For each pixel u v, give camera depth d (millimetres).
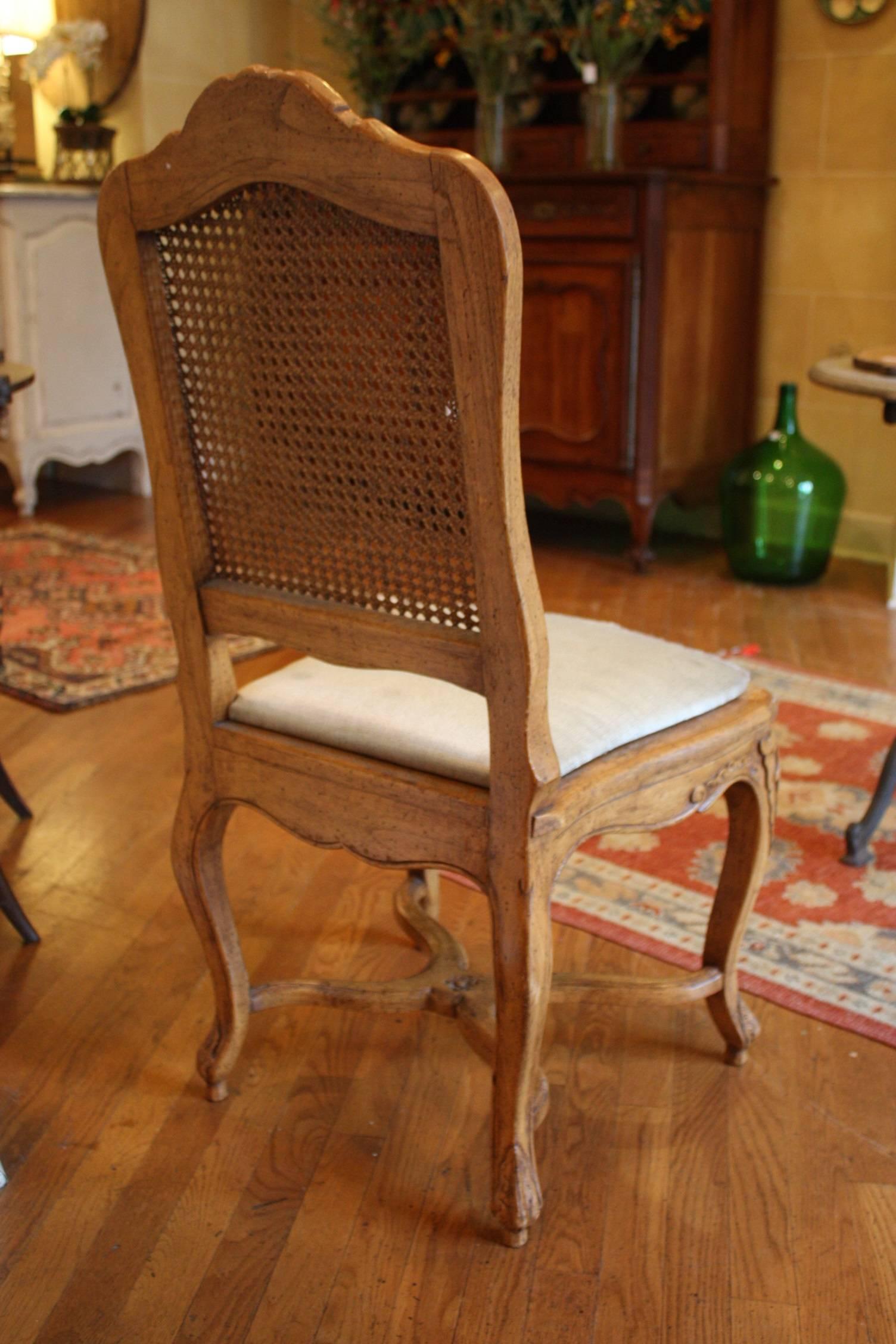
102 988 1949
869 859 2320
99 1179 1550
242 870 2305
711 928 1714
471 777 1331
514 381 1108
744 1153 1593
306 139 1130
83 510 5051
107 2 4977
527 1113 1426
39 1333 1325
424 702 1456
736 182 4109
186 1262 1420
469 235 1062
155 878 2275
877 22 4023
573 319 4035
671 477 4184
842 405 4371
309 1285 1390
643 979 1682
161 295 1336
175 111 5129
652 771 1421
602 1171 1559
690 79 4129
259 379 1308
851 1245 1446
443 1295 1375
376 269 1159
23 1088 1717
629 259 3859
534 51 4531
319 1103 1688
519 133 4586
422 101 4750
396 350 1182
